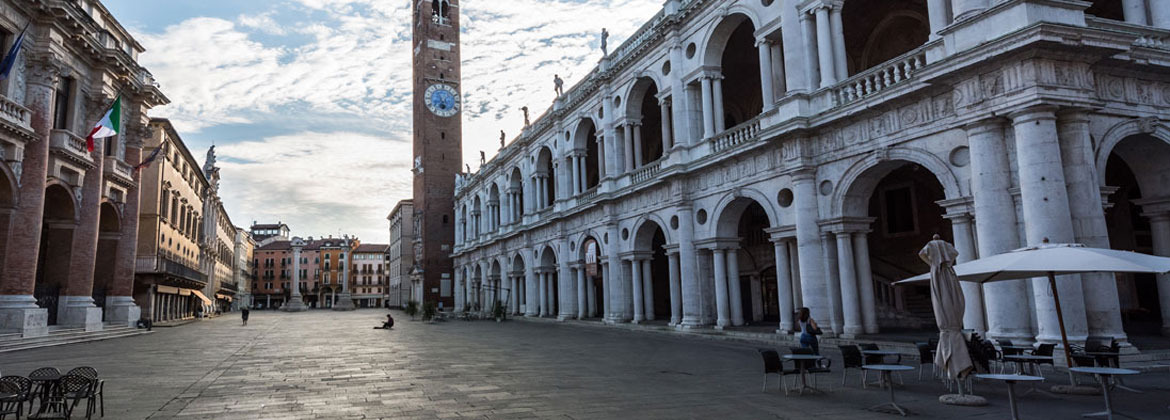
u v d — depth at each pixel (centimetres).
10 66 2344
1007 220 1565
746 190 2612
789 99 2294
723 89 3616
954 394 1141
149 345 2702
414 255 8475
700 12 2955
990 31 1572
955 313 1130
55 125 2970
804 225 2242
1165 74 1700
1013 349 1362
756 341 2436
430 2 8400
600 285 4994
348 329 4094
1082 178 1481
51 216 3067
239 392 1334
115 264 3706
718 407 1101
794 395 1213
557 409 1098
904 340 1886
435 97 8212
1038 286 1485
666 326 3103
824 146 2219
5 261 2552
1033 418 957
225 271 9975
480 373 1614
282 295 15925
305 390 1355
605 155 3812
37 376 1032
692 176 3008
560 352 2189
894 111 1934
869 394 1212
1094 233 1450
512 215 5678
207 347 2586
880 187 2948
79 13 2912
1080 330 1426
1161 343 1580
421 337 3144
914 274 2748
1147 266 962
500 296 5862
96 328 3180
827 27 2236
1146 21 1847
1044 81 1472
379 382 1469
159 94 3919
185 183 5800
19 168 2619
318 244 16750
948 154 1753
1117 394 1134
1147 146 1773
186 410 1126
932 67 1691
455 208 7856
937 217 2670
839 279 2173
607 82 3816
